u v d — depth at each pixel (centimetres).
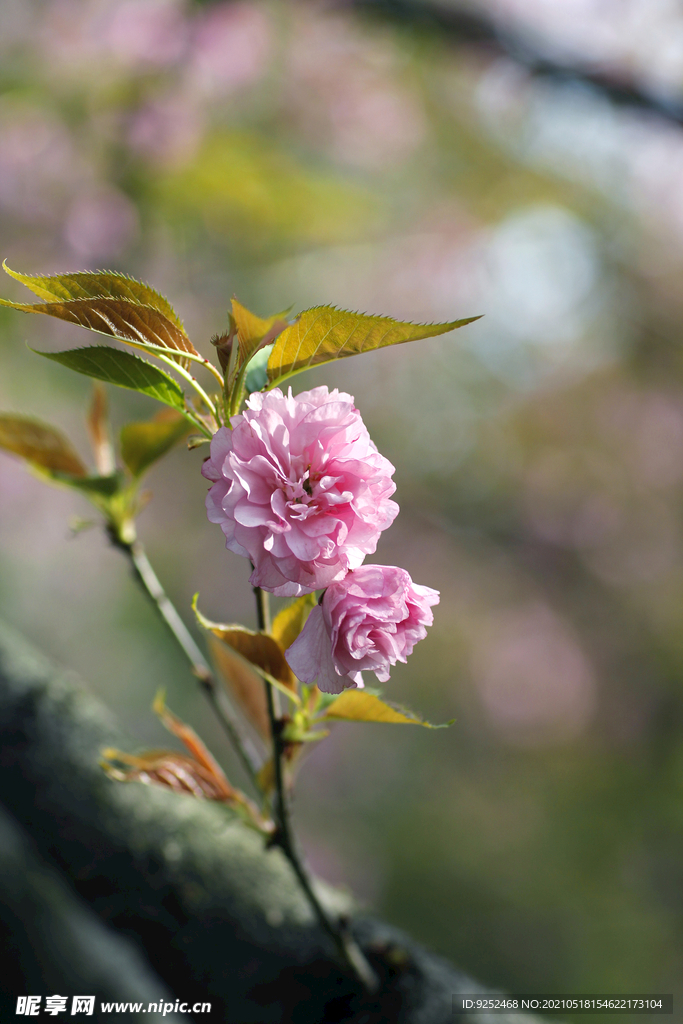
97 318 65
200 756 70
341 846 232
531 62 115
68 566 260
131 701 244
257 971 74
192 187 153
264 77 167
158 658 254
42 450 73
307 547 63
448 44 121
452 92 196
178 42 152
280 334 65
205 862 77
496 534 305
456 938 222
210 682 71
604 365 300
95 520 72
